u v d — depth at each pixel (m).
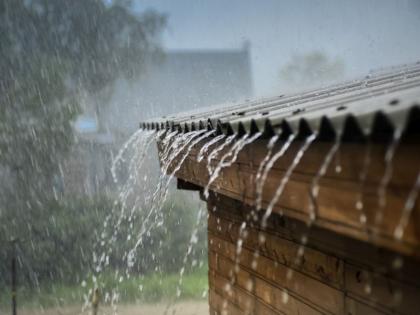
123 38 25.02
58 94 21.06
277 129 1.89
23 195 19.36
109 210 18.33
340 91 3.08
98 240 17.59
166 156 4.29
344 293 2.28
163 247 15.75
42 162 20.03
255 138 2.18
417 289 1.82
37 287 17.05
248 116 2.43
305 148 1.77
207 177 3.24
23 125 20.17
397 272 1.91
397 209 1.38
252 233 3.38
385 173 1.41
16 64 20.69
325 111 1.72
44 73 20.67
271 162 1.95
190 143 3.39
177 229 15.88
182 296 14.09
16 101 20.14
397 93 1.91
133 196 14.89
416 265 1.80
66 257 17.81
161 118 5.25
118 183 19.66
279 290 2.97
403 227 1.36
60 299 16.20
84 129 21.81
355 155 1.54
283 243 2.89
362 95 2.20
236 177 2.63
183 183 4.64
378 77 3.65
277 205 2.12
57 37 22.39
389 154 1.27
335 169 1.65
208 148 3.13
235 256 3.74
